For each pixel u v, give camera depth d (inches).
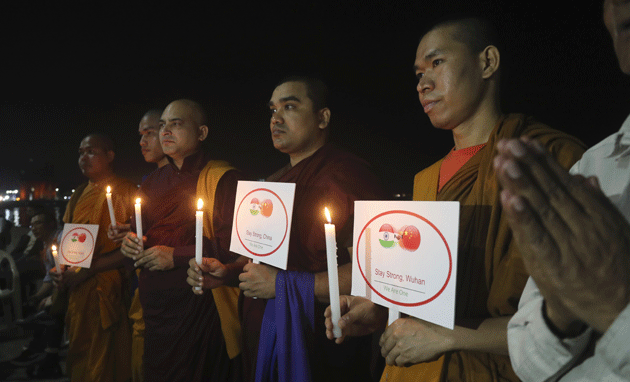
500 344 33.5
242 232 67.8
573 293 14.6
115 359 129.0
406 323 38.5
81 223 128.0
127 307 136.4
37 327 159.5
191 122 102.2
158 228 101.2
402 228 39.3
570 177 13.9
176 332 92.3
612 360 15.4
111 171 138.9
